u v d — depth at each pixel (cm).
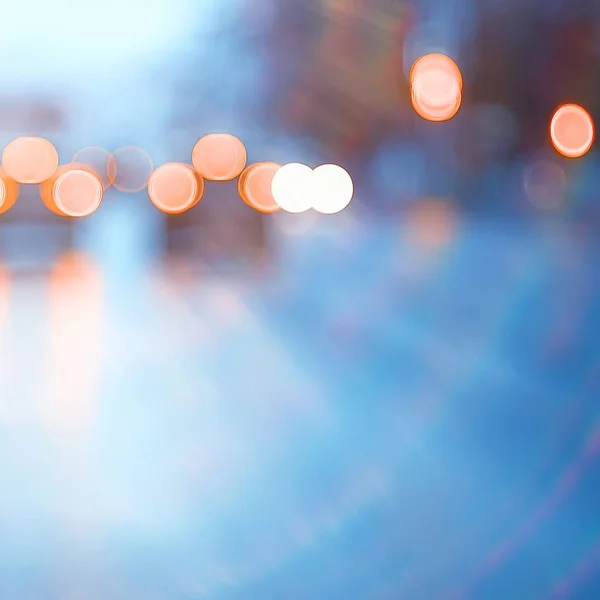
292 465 714
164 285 1978
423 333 1352
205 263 2261
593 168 4453
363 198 5156
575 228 3341
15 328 1409
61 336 1338
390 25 5291
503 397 930
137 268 2294
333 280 2059
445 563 510
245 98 5541
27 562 519
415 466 704
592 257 2328
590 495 620
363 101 5441
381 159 5459
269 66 5606
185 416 878
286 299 1752
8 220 2386
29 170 2400
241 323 1457
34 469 708
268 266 2286
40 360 1161
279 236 2592
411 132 5250
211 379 1050
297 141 5312
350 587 479
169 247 2264
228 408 912
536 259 2344
